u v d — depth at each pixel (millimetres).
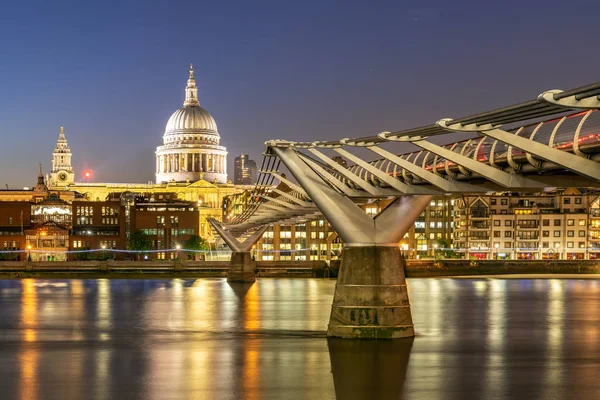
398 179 62844
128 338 79375
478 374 58344
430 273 198375
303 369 59938
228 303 119062
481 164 48562
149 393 52938
